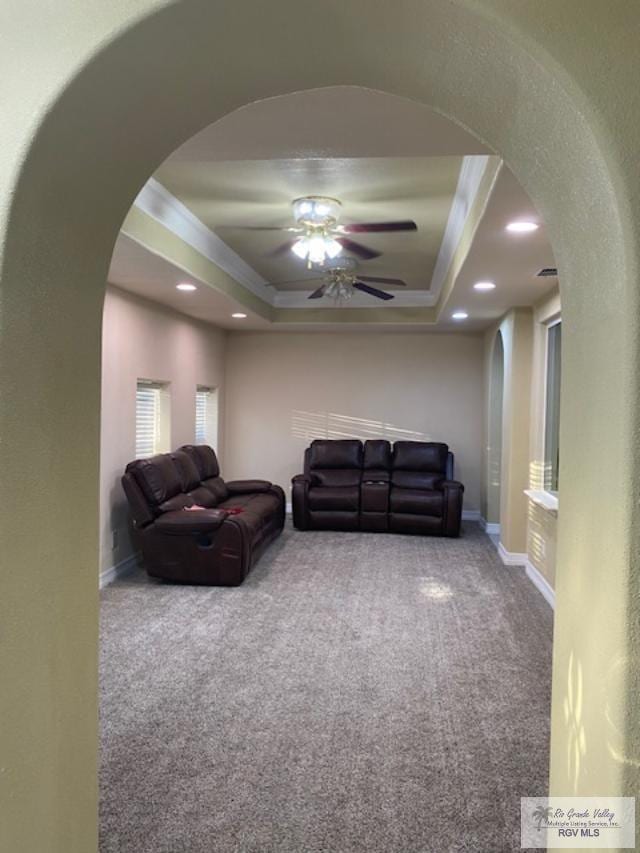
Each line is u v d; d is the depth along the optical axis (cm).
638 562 92
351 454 705
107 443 465
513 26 93
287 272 577
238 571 459
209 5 97
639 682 93
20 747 107
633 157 92
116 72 103
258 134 215
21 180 100
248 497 620
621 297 93
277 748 247
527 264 371
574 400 116
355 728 263
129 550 507
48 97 99
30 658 109
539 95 101
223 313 612
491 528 665
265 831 199
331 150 229
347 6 97
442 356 751
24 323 105
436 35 102
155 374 550
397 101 186
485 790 221
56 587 118
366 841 195
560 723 124
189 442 641
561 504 125
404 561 547
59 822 121
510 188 242
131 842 194
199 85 117
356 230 364
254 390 778
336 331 750
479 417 745
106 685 302
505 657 340
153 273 420
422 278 595
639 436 91
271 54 112
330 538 636
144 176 133
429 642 361
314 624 389
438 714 276
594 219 101
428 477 680
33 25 100
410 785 223
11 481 103
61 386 118
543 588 455
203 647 351
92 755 134
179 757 241
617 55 92
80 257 123
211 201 372
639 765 94
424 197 357
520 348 529
